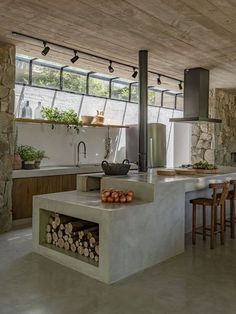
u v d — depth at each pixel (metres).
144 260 3.57
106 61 5.67
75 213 3.54
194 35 4.36
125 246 3.33
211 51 5.06
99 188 4.63
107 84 7.64
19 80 6.09
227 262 3.77
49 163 6.55
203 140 8.41
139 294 2.93
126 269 3.35
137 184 3.90
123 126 7.57
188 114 6.18
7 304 2.71
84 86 7.17
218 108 8.27
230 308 2.68
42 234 4.03
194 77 6.10
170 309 2.66
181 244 4.13
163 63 5.77
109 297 2.86
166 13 3.64
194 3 3.37
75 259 3.50
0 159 4.87
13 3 3.48
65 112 6.49
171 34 4.32
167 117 9.34
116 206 3.44
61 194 4.24
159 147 7.93
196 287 3.08
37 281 3.17
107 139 7.68
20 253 3.97
